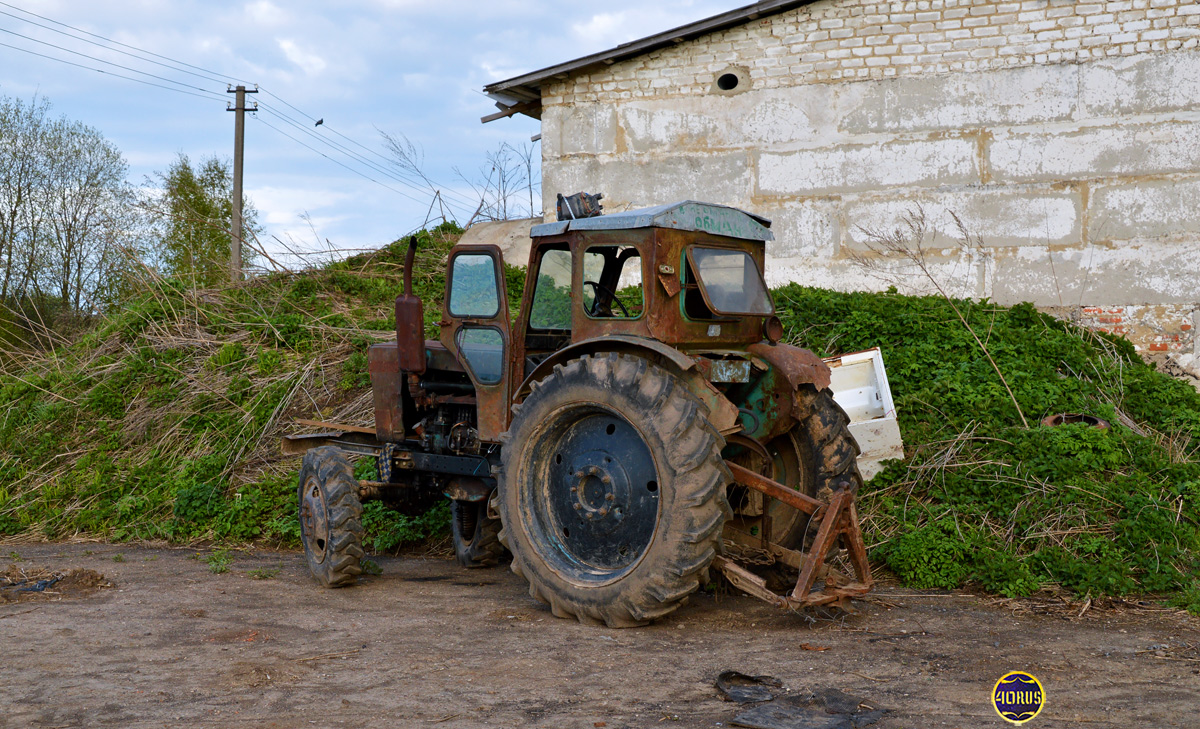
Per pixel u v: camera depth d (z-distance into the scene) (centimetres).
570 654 426
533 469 515
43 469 889
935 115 1027
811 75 1072
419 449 638
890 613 510
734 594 552
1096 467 645
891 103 1043
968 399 745
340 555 581
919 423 735
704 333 511
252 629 477
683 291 499
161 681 387
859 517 647
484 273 569
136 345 1020
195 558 698
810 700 358
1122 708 349
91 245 2281
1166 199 952
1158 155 955
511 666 407
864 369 747
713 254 522
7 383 1041
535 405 507
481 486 598
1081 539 584
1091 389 791
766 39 1090
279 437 855
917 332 854
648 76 1140
